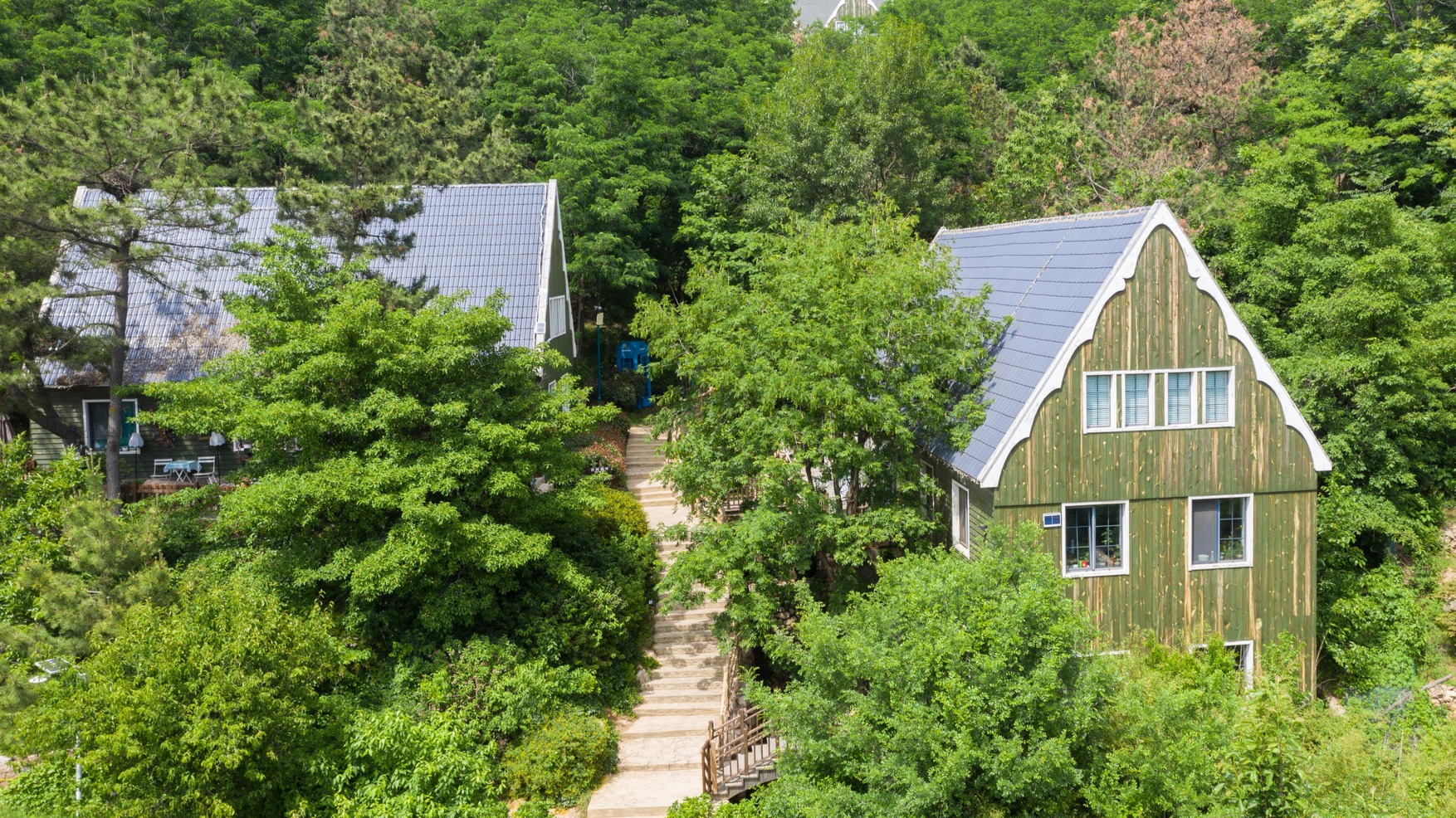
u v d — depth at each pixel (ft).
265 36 177.37
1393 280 95.55
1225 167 144.25
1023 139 141.90
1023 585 53.98
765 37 202.80
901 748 50.70
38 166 80.33
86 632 59.93
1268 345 103.09
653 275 147.13
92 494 66.18
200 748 53.01
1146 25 167.32
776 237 89.76
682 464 80.74
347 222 89.45
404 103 134.72
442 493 69.56
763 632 75.15
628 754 71.97
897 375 75.36
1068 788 53.11
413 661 71.67
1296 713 56.75
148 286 99.45
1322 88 155.02
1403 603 89.04
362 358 71.46
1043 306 79.77
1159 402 73.97
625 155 150.30
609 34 172.86
